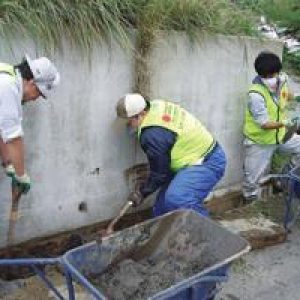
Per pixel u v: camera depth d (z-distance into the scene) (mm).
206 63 4594
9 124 3031
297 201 5316
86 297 3623
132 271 3148
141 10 4066
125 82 4090
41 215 3918
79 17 3670
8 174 3291
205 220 3254
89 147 4035
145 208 4605
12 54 3438
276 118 4777
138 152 4367
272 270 4227
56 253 4070
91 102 3932
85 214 4199
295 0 13242
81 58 3771
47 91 3207
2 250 3770
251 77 5035
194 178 3943
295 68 11555
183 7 4328
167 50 4258
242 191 5305
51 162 3848
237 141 5141
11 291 3623
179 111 3977
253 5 6367
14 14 3430
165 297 2611
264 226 4789
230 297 3814
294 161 5172
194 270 3191
